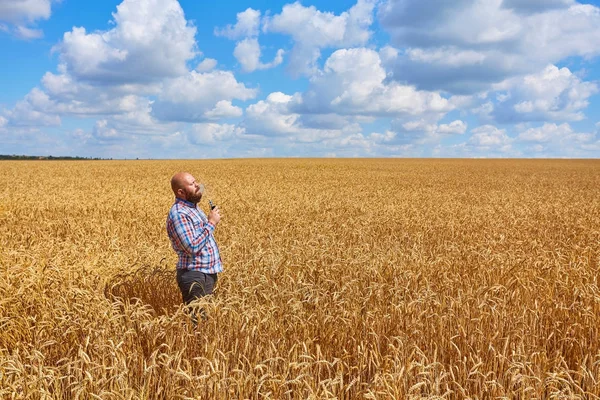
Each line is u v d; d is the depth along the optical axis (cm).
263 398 397
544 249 1025
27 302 599
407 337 504
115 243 963
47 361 480
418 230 1330
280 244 1034
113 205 1822
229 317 535
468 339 519
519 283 716
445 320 556
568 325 575
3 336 529
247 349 480
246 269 741
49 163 6638
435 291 704
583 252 974
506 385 453
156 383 429
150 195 2208
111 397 382
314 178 3888
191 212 604
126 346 481
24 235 1129
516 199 2388
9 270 679
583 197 2556
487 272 786
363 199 2239
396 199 2258
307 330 511
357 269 778
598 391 428
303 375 393
